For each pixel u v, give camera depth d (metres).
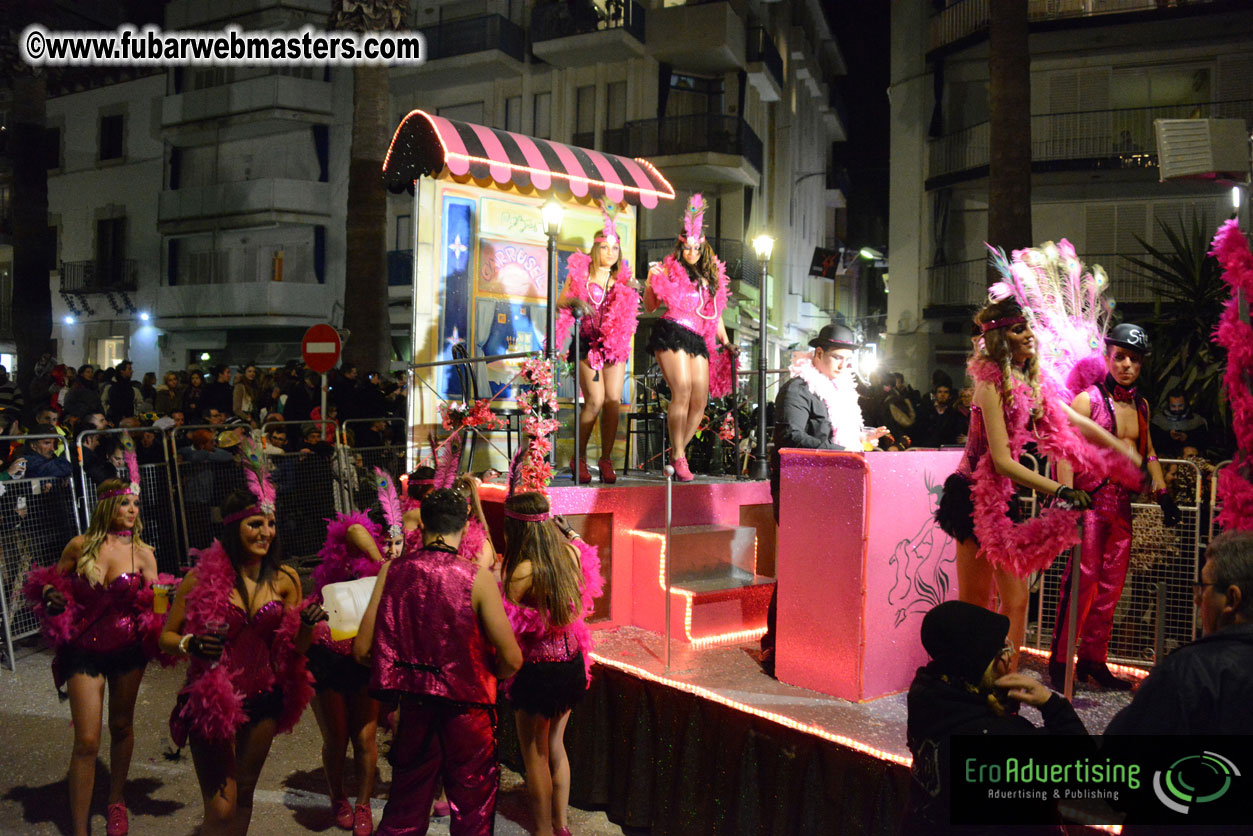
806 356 5.00
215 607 3.53
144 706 6.00
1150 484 4.37
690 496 5.79
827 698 4.17
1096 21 18.52
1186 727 2.11
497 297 7.36
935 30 20.38
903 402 11.50
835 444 4.84
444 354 7.05
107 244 29.73
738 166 23.16
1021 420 3.66
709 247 6.10
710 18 22.61
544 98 24.38
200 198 27.17
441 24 24.11
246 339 27.61
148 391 14.96
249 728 3.64
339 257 26.44
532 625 3.87
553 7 23.33
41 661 6.87
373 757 4.29
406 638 3.38
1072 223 19.80
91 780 4.09
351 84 26.27
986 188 19.97
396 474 10.52
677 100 24.02
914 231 20.97
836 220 37.53
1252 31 17.94
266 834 4.28
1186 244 7.91
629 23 22.52
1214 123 3.98
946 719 2.44
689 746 4.26
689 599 5.09
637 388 8.20
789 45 27.89
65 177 30.48
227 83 27.20
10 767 4.99
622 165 7.81
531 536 3.91
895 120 21.28
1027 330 3.72
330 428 10.19
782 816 3.84
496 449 7.38
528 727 3.90
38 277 18.42
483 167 6.72
